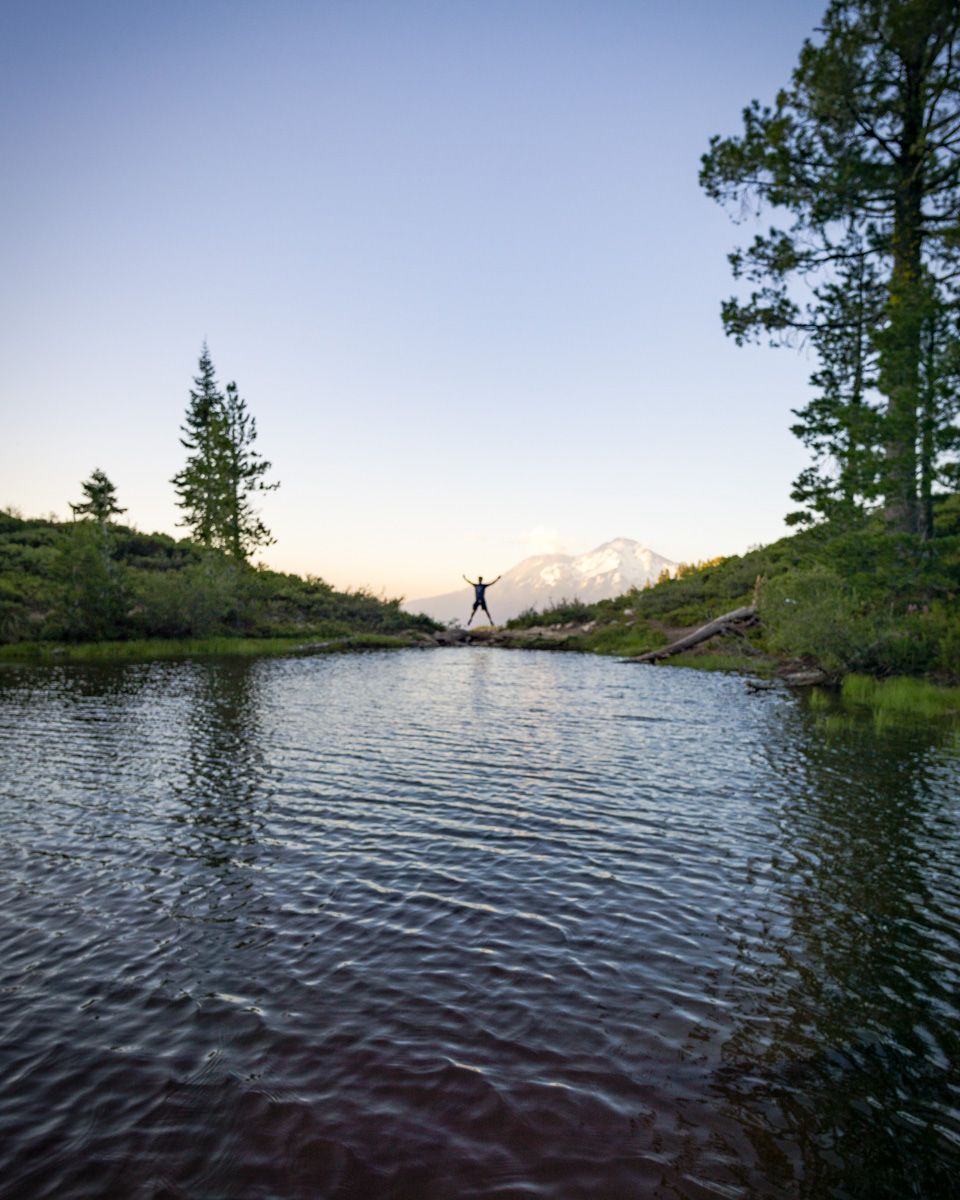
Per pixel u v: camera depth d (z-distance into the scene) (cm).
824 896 650
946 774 1081
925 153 2091
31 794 948
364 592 5753
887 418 1870
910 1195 322
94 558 3306
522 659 3562
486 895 645
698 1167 336
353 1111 370
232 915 600
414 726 1491
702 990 494
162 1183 322
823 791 991
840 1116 375
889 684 1902
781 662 2573
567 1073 402
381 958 530
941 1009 478
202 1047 422
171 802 918
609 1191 319
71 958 526
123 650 3152
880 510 2141
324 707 1750
